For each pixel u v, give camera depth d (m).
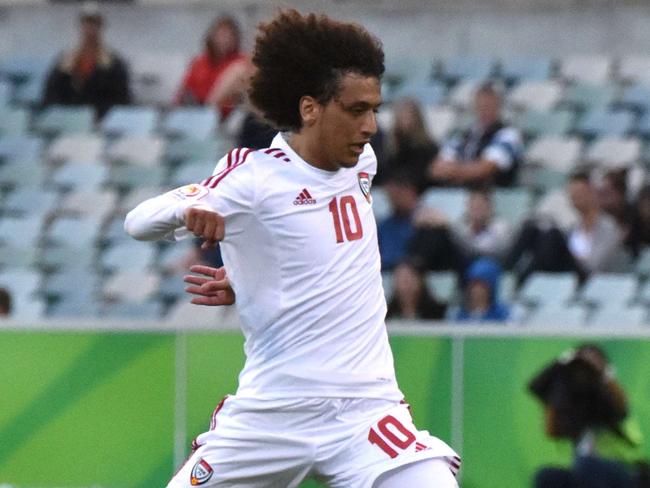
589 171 38.09
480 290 30.08
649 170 40.16
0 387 25.50
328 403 13.56
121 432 25.11
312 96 13.34
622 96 42.53
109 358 25.19
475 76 43.78
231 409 13.98
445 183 36.50
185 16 45.28
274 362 13.70
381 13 45.12
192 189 13.34
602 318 33.38
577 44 44.72
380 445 13.53
